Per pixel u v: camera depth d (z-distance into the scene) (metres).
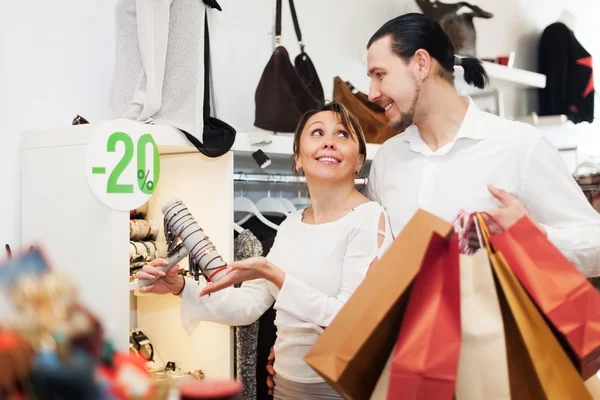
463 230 1.26
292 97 2.38
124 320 1.65
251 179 2.37
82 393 0.79
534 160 1.56
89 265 1.70
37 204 1.87
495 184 1.59
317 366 1.14
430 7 3.22
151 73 1.79
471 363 1.15
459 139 1.63
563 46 3.85
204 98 1.92
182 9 1.88
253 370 2.04
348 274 1.64
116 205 1.65
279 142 2.10
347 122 1.78
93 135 1.61
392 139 1.81
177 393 0.96
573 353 1.19
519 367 1.21
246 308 1.83
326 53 2.96
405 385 1.09
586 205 1.56
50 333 0.81
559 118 3.46
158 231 2.09
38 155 1.86
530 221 1.19
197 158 2.05
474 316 1.16
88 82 2.21
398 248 1.15
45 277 0.86
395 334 1.22
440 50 1.61
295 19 2.62
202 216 2.03
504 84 3.74
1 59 2.01
